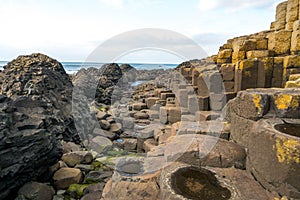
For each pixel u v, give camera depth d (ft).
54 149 11.17
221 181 6.49
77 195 9.72
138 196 6.34
